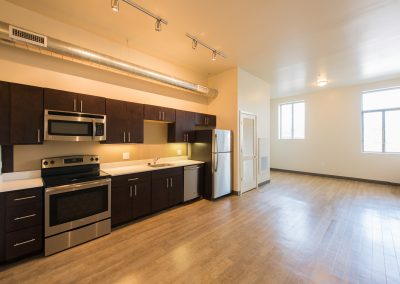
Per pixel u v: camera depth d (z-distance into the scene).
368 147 5.86
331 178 6.40
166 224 3.04
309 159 6.98
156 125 4.05
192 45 3.49
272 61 4.18
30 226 2.14
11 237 2.03
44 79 2.71
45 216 2.20
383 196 4.47
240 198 4.38
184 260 2.16
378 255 2.25
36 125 2.38
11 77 2.48
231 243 2.51
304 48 3.59
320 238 2.63
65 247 2.34
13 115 2.23
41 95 2.42
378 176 5.63
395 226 2.98
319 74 4.98
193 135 4.43
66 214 2.35
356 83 5.79
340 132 6.29
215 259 2.18
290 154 7.48
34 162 2.61
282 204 3.97
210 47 3.55
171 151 4.35
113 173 2.90
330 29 2.95
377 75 5.04
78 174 2.77
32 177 2.57
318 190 5.01
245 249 2.37
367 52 3.73
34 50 2.44
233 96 4.62
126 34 3.15
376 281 1.84
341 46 3.48
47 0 2.38
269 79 5.42
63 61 2.88
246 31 3.02
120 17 2.71
